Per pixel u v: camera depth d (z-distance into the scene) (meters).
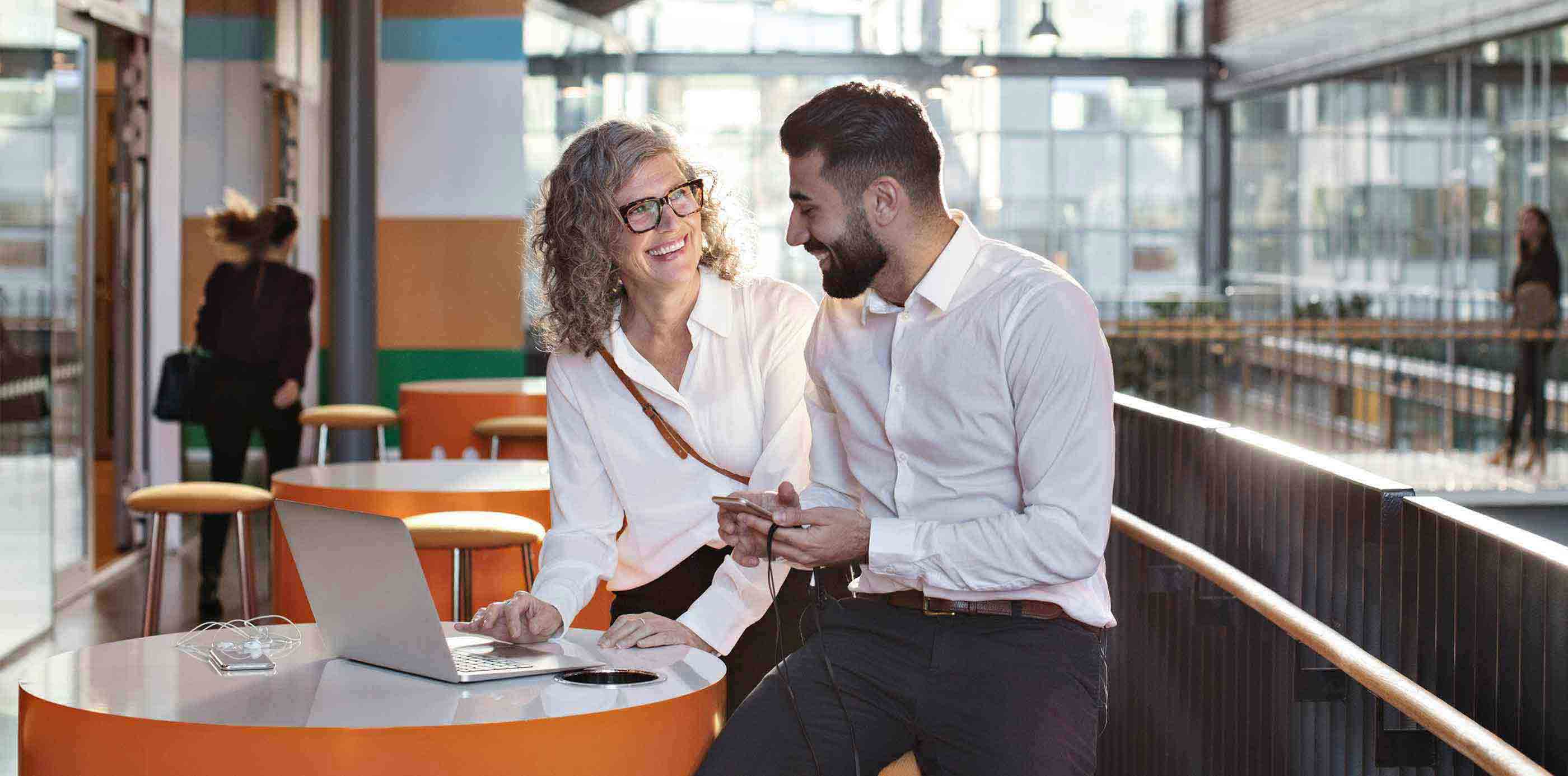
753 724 2.43
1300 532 2.95
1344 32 17.38
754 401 2.94
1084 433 2.23
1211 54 21.22
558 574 2.82
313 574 2.47
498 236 11.23
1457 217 15.64
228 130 9.45
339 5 8.76
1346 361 11.67
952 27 17.64
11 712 5.08
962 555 2.27
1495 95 14.84
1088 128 21.92
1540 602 2.05
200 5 9.14
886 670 2.43
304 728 2.08
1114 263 22.03
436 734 2.10
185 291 8.97
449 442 7.40
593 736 2.19
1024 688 2.33
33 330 5.89
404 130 11.18
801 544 2.33
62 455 6.93
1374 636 2.59
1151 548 3.51
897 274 2.36
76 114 7.09
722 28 20.58
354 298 8.82
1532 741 2.07
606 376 2.90
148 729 2.11
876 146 2.27
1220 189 21.78
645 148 2.74
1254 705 3.17
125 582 7.40
